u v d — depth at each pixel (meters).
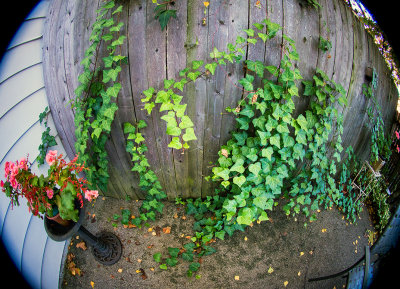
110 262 3.04
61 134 3.13
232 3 2.27
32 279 2.90
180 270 3.01
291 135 2.82
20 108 2.83
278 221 3.43
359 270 2.51
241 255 3.13
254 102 2.18
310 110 2.68
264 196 2.49
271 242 3.26
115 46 2.28
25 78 2.87
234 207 2.47
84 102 2.42
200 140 2.70
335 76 2.77
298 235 3.36
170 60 2.34
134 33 2.34
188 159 2.86
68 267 3.11
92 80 2.37
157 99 2.10
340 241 3.43
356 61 2.96
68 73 2.66
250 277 3.00
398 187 3.81
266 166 2.39
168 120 2.09
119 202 3.47
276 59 2.39
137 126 2.61
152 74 2.39
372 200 3.97
